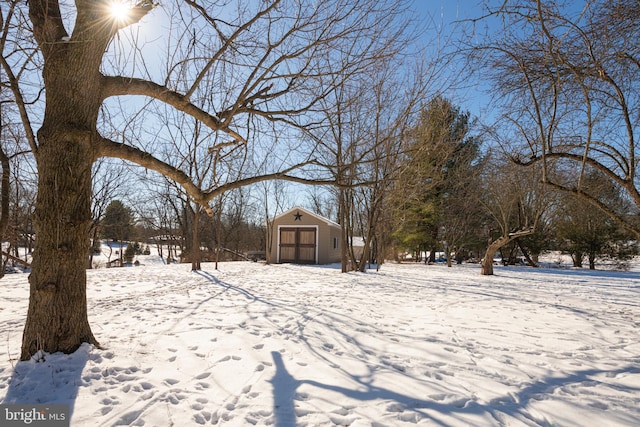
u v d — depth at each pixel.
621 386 3.74
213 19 4.41
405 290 11.30
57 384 3.34
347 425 2.79
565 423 2.95
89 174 4.13
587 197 6.23
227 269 17.91
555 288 13.05
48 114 3.97
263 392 3.34
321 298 9.02
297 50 4.96
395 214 21.94
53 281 3.91
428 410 3.07
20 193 13.10
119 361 3.93
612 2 5.38
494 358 4.55
